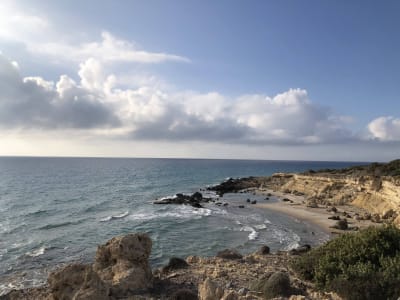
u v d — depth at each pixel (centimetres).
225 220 5141
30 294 1873
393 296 1170
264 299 1283
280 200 7381
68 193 8562
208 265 2069
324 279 1450
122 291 1356
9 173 15638
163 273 1967
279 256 2434
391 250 1528
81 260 3078
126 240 1560
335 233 4159
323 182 7800
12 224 4712
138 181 12606
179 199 7175
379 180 5762
